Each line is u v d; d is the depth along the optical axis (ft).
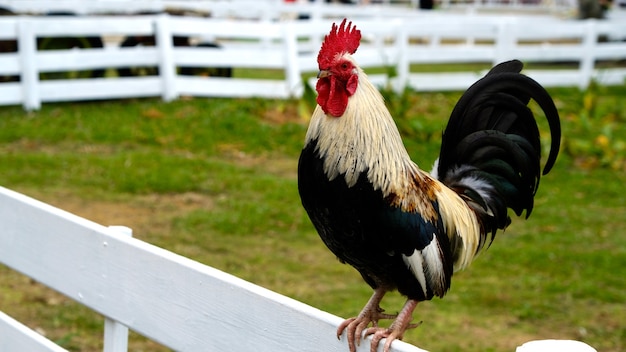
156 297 11.18
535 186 13.98
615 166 39.60
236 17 75.15
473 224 13.21
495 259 26.96
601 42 80.74
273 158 38.65
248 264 25.67
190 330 10.72
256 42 78.48
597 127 48.67
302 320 9.51
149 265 11.27
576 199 34.50
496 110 13.97
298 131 42.63
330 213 11.71
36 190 31.50
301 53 68.39
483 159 14.02
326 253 27.12
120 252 11.71
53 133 39.37
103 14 56.29
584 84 63.82
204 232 28.27
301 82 50.29
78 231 12.48
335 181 11.54
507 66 13.99
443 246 12.14
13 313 21.90
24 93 44.04
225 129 42.14
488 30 61.00
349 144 11.53
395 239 11.51
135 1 55.67
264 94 49.98
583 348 7.65
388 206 11.44
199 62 48.73
